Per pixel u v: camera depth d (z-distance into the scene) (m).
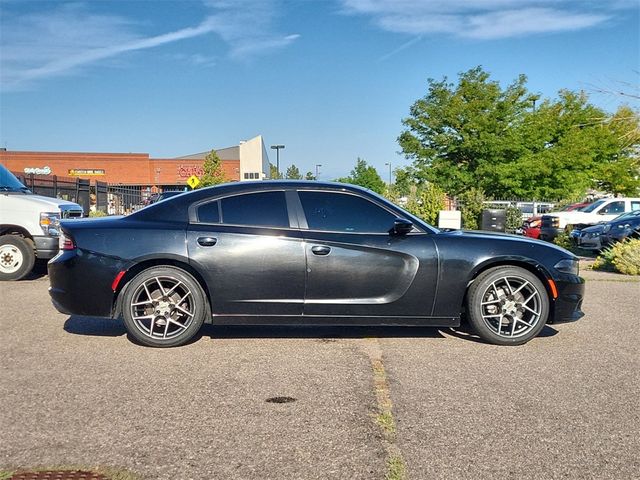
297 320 5.77
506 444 3.55
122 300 5.69
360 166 63.12
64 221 6.01
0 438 3.60
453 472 3.20
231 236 5.71
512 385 4.65
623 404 4.25
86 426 3.78
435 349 5.73
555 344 6.00
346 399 4.29
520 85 31.34
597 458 3.38
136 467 3.23
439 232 6.01
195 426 3.79
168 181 68.81
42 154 65.81
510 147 30.39
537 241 6.17
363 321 5.80
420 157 32.38
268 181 6.06
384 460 3.32
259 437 3.62
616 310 7.91
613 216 22.06
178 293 5.75
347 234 5.81
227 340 6.02
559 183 31.38
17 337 6.05
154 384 4.60
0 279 9.99
